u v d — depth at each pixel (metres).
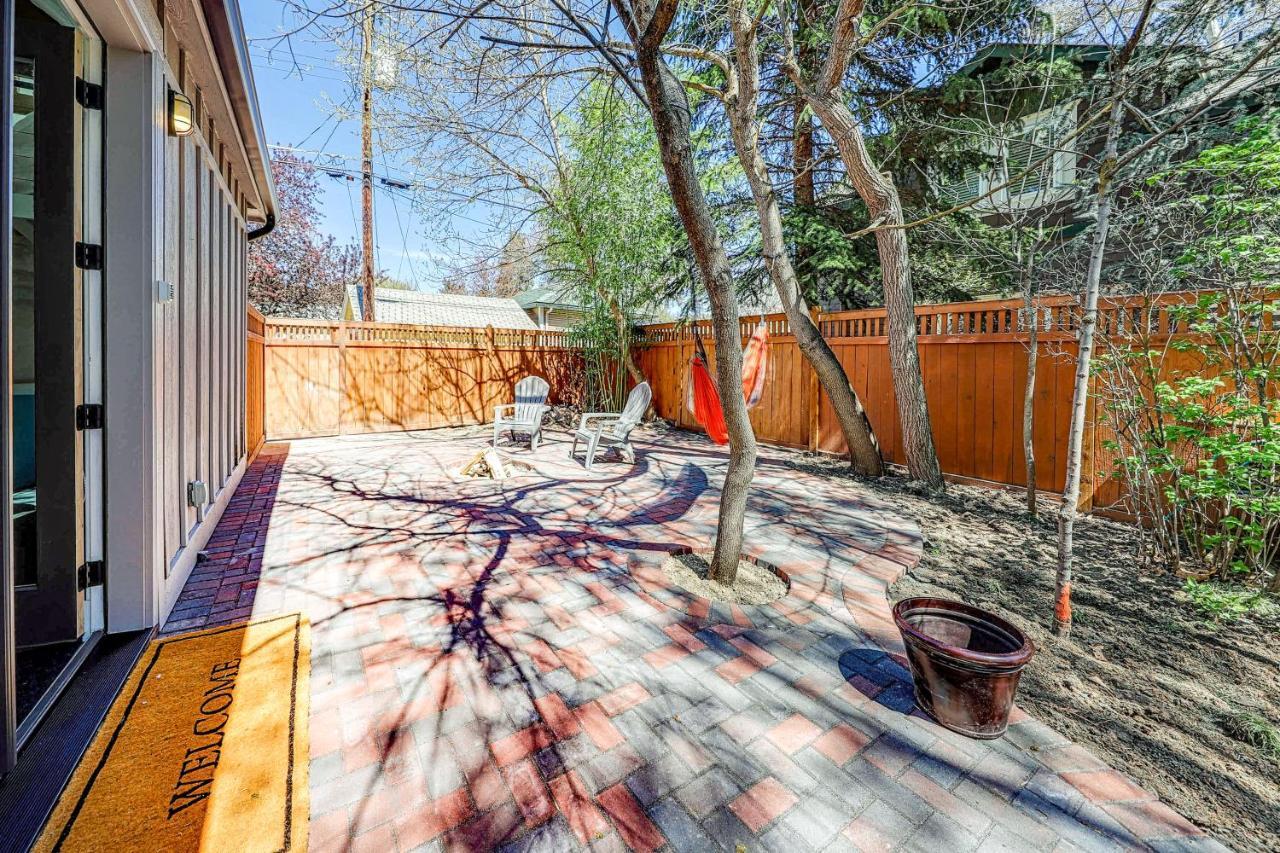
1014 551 3.66
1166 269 3.42
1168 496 3.22
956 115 6.49
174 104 2.60
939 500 4.92
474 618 2.66
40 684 1.98
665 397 10.16
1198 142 3.68
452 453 7.18
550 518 4.34
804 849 1.42
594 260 9.02
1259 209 2.74
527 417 7.68
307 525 4.10
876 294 7.76
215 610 2.70
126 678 2.08
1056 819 1.53
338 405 8.64
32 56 2.06
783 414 7.70
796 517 4.41
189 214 3.04
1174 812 1.56
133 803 1.51
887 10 5.97
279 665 2.22
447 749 1.76
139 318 2.36
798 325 5.73
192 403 3.13
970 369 5.39
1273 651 2.42
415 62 3.95
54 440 2.16
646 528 4.09
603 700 2.04
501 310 17.09
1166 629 2.61
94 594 2.34
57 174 2.11
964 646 2.09
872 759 1.75
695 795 1.60
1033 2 4.44
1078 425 2.49
